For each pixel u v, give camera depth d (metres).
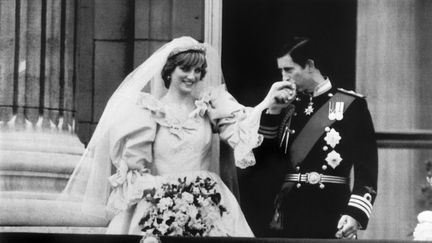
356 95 12.74
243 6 16.31
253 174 13.21
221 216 12.56
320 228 12.55
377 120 16.00
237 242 11.17
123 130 12.77
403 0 16.06
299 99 12.85
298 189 12.62
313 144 12.63
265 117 12.85
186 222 12.20
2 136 14.40
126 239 11.54
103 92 16.20
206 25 15.99
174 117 12.88
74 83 14.91
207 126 12.99
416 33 16.03
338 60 16.25
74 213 13.88
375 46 16.11
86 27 16.30
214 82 13.27
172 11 16.09
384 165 15.86
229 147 13.34
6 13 14.52
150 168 12.86
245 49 16.33
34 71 14.53
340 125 12.63
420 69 16.02
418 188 15.76
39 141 14.48
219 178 12.94
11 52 14.49
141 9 16.16
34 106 14.53
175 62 12.97
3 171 14.28
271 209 13.30
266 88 16.31
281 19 16.42
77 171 13.62
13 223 14.06
